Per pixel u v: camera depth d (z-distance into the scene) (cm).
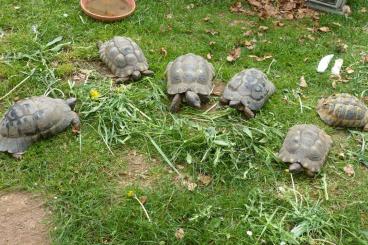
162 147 208
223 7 300
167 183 196
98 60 251
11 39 255
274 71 258
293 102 239
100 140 209
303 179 203
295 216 186
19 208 184
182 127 215
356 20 304
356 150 219
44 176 194
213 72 242
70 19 273
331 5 307
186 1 300
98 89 229
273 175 201
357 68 265
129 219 181
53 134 205
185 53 262
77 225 179
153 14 285
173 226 180
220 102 230
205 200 190
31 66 241
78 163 199
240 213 187
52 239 175
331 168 209
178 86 223
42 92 228
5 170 195
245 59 263
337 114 226
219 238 178
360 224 190
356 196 200
